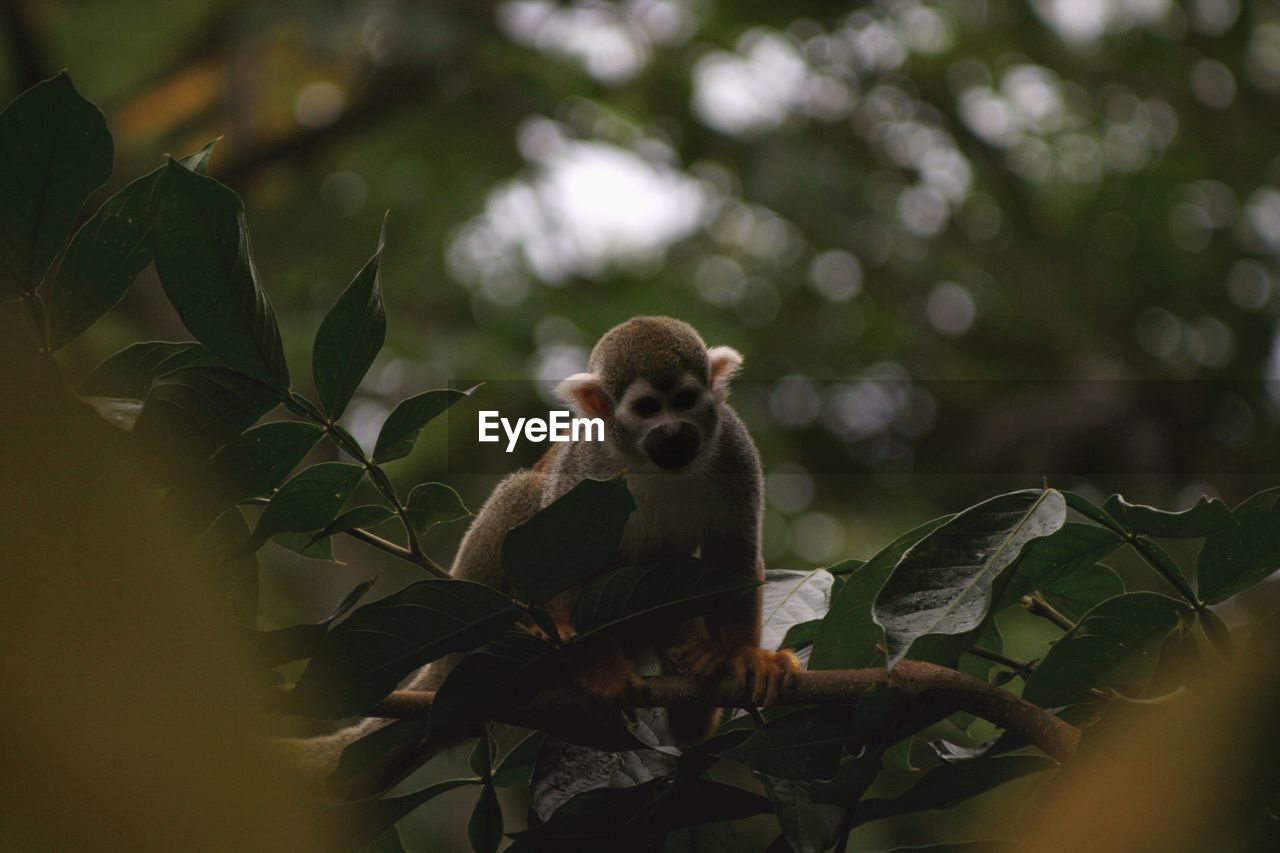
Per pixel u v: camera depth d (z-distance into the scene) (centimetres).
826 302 1520
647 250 1467
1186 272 1523
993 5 1495
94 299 228
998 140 1617
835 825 239
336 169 1444
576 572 227
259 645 217
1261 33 1523
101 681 81
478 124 1459
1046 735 223
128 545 85
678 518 473
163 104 1238
